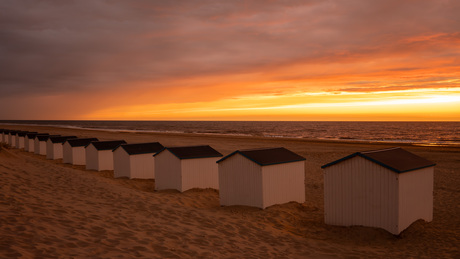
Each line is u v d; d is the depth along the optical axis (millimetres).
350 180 10953
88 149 25750
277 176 13797
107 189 13922
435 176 21922
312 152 35219
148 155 21594
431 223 11453
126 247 7426
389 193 10102
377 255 8695
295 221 12180
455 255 8562
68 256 6312
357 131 104500
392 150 11812
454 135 82688
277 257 8359
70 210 9516
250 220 11898
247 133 96938
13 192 10281
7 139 46656
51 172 15805
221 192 14484
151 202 12523
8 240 6461
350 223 10961
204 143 51344
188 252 7875
